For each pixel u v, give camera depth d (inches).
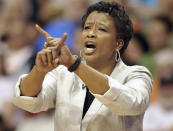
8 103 625.9
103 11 298.8
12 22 754.8
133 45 613.0
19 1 773.9
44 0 770.2
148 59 620.7
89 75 267.0
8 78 653.3
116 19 298.7
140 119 295.1
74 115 289.4
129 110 269.6
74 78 303.3
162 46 656.4
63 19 710.5
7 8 773.3
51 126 572.1
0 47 704.4
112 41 297.0
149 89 287.9
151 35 661.9
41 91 286.7
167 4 716.0
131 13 678.5
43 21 728.3
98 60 295.9
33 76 277.9
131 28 307.0
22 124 595.8
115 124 286.0
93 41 291.7
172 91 559.2
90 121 286.8
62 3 741.9
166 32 660.1
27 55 692.7
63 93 297.1
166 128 552.7
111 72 302.0
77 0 722.2
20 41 719.7
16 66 675.4
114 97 266.4
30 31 731.4
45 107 299.0
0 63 657.0
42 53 267.4
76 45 636.1
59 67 312.0
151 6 721.6
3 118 609.0
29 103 285.7
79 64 267.9
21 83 285.6
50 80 304.3
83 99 293.4
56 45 267.4
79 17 711.7
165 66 591.2
